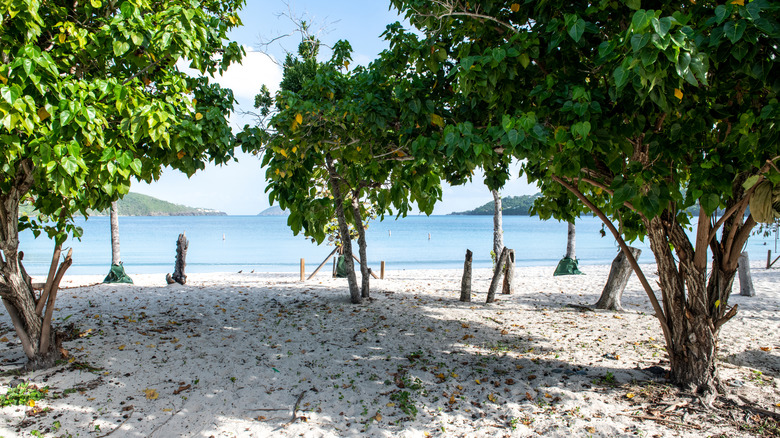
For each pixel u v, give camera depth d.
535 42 3.69
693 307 4.51
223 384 4.97
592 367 5.45
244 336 6.85
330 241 14.53
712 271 4.59
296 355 5.98
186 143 4.55
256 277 15.09
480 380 5.16
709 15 3.24
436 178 5.12
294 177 5.47
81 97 3.27
